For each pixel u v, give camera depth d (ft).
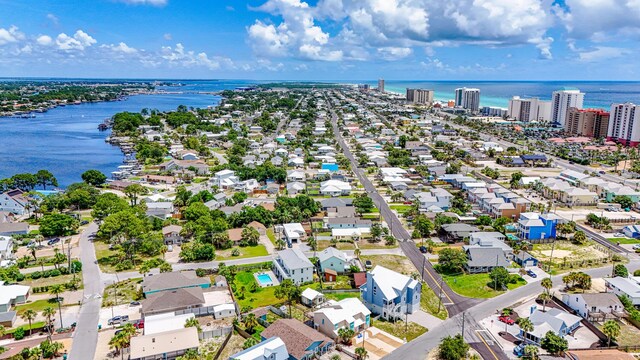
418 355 310.04
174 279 397.19
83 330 339.98
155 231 540.52
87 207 650.43
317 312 337.52
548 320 330.54
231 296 388.57
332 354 309.83
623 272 428.56
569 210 655.76
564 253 496.23
